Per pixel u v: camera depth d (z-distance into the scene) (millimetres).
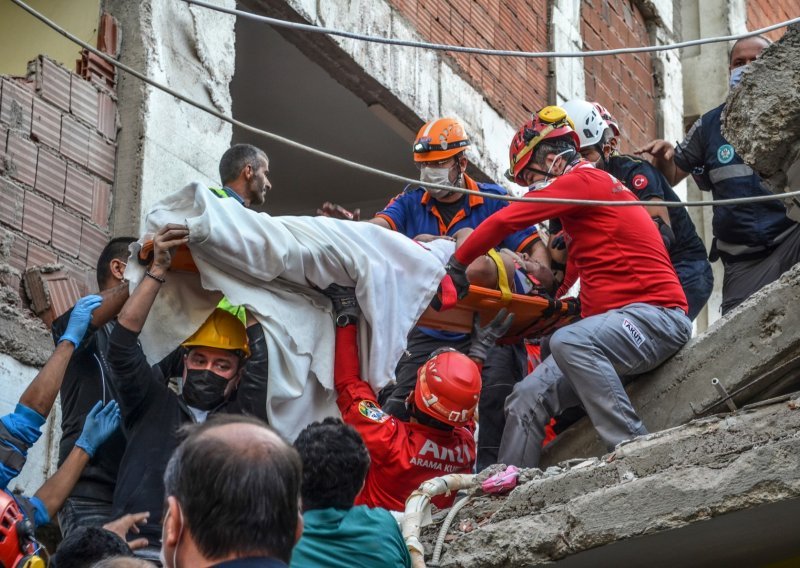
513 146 8602
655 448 6703
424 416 7328
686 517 6449
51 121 9344
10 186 8945
